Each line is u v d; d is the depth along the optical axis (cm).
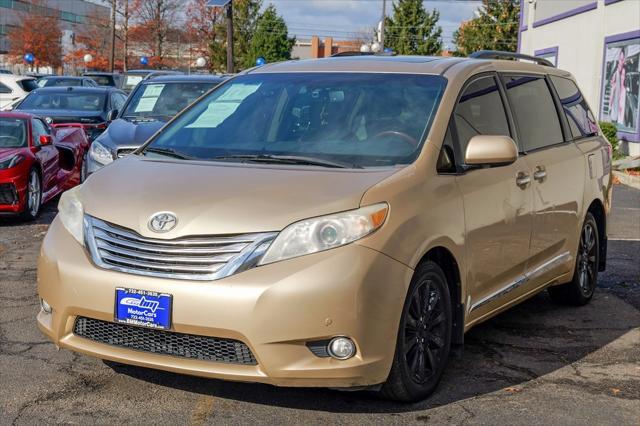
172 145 521
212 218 407
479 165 502
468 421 430
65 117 1599
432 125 485
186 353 412
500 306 538
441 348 466
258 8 6531
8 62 7044
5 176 1020
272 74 571
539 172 573
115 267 417
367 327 401
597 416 441
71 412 430
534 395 470
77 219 446
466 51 7056
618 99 2103
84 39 6544
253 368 401
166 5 6025
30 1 6944
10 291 685
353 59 576
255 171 453
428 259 450
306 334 393
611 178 716
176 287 400
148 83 1280
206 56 6394
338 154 476
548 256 602
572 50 2500
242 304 391
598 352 553
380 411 439
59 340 438
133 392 459
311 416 430
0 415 424
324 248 399
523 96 596
